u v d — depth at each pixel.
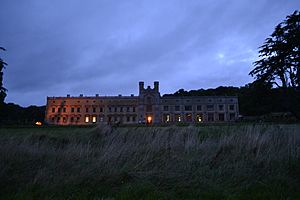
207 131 10.59
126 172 5.05
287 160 5.57
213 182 4.75
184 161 5.74
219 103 87.38
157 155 6.13
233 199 3.99
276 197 4.03
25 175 5.03
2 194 4.23
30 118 92.50
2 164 5.26
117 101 89.50
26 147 6.54
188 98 87.88
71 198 4.11
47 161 5.74
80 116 88.75
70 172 5.16
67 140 9.05
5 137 8.12
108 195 4.23
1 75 35.69
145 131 9.19
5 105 48.78
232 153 6.12
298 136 7.39
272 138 7.21
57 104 89.69
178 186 4.60
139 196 4.20
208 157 5.91
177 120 86.31
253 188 4.45
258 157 5.71
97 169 5.21
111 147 6.52
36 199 4.08
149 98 86.94
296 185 4.49
